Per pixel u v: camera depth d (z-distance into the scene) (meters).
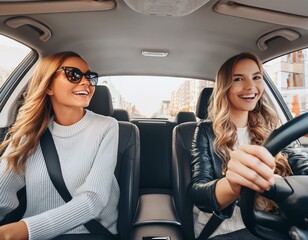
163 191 2.31
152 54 2.53
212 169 1.32
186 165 1.59
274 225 0.57
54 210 1.08
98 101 2.14
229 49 2.27
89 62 2.65
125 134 1.58
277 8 1.60
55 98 1.31
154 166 2.46
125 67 2.95
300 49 2.04
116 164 1.51
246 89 1.37
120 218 1.42
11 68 2.00
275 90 2.42
